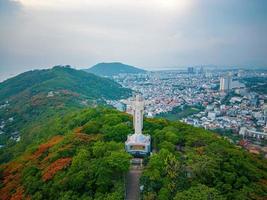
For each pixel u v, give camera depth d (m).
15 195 131.88
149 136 158.38
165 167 123.69
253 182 126.75
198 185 112.19
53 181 126.38
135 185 124.62
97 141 150.00
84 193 116.38
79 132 171.62
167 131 167.75
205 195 104.12
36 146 188.88
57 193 119.88
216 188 117.94
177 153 144.62
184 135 169.75
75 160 130.38
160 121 193.88
